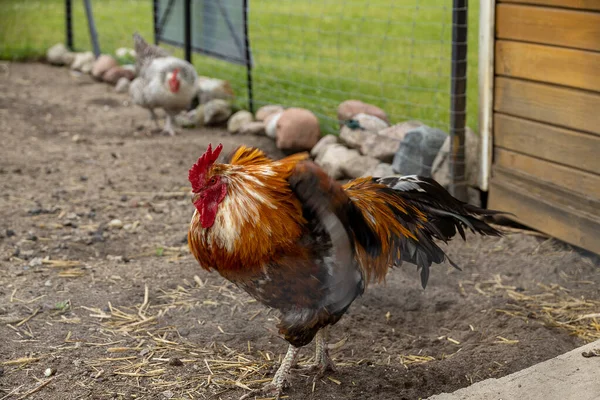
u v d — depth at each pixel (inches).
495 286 143.4
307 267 114.3
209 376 124.4
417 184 124.9
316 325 117.9
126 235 159.5
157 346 129.8
